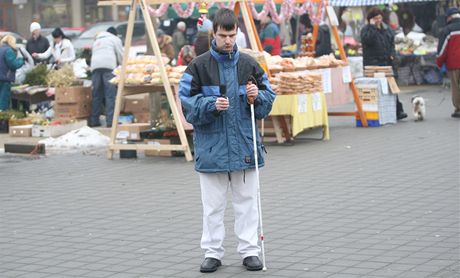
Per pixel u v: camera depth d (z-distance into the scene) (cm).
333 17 2477
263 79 1090
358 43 3934
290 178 1680
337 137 2248
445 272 1032
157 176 1773
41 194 1638
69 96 2648
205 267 1077
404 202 1430
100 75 2634
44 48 3138
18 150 2158
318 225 1295
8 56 2667
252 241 1084
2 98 2703
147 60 1998
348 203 1440
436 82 3816
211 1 2052
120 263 1138
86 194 1619
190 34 3900
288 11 2350
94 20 5406
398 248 1148
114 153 2134
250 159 1066
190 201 1513
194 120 1055
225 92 1059
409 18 4091
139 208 1475
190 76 1066
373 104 2439
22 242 1277
